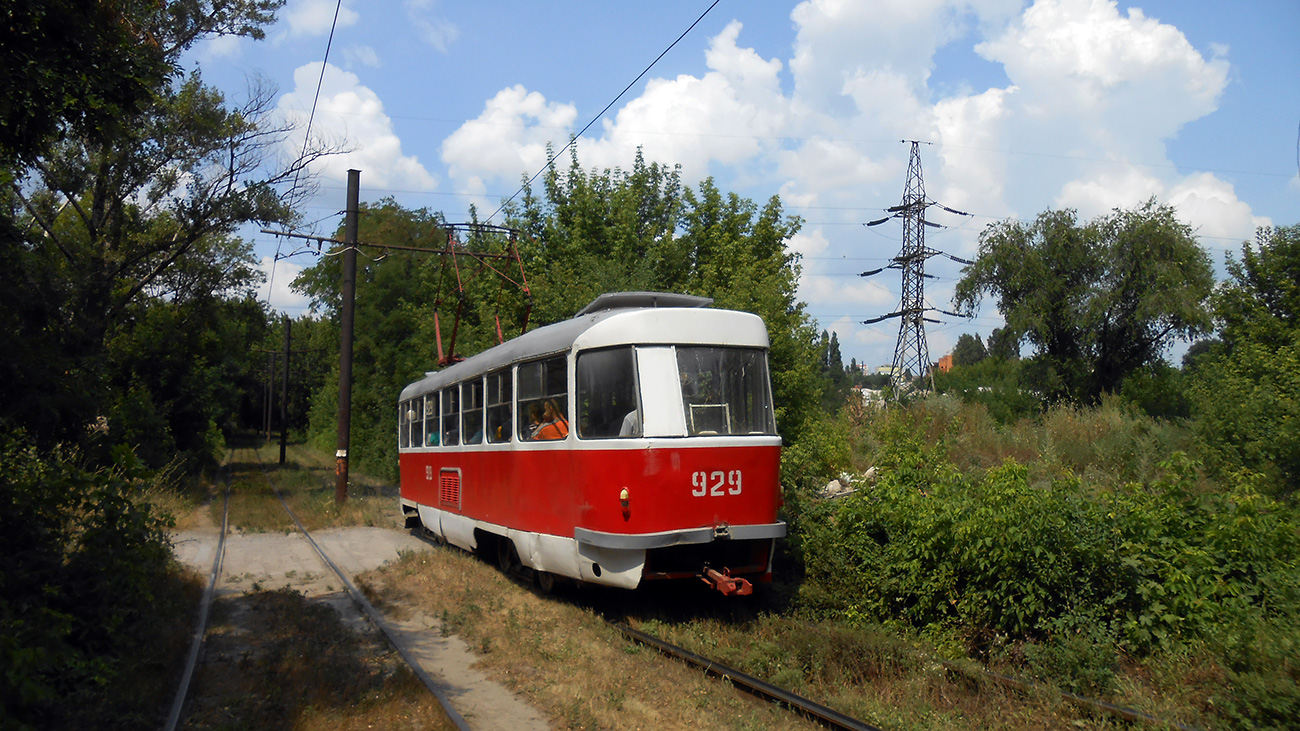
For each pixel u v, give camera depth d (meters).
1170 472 7.96
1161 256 30.19
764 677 6.95
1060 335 31.94
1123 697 6.03
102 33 6.84
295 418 76.94
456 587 10.30
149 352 27.62
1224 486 11.70
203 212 20.34
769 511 8.56
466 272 26.00
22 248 7.93
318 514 18.38
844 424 19.16
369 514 18.28
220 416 43.56
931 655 7.09
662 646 7.55
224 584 11.11
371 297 32.78
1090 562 7.07
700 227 20.97
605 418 8.38
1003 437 19.02
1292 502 10.70
